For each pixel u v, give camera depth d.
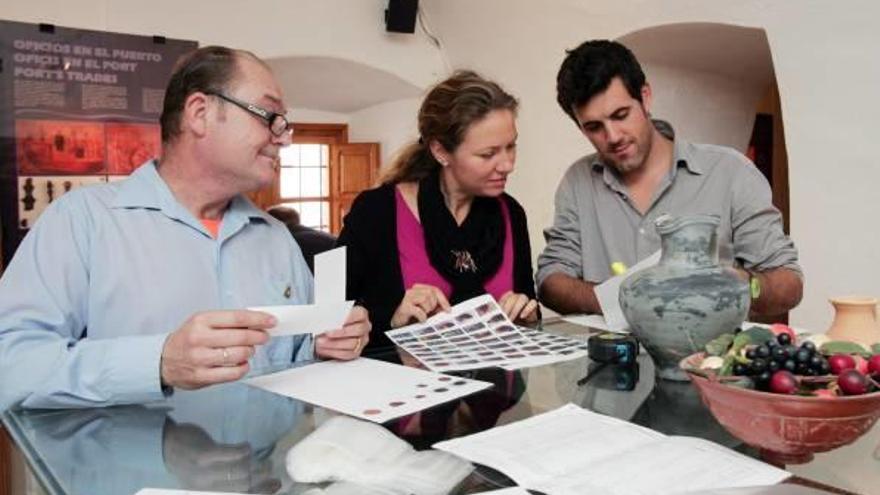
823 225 2.51
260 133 1.25
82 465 0.73
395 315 1.46
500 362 1.14
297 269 1.48
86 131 3.41
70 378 0.94
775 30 2.62
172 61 3.65
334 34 4.31
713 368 0.74
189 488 0.67
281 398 0.96
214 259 1.33
